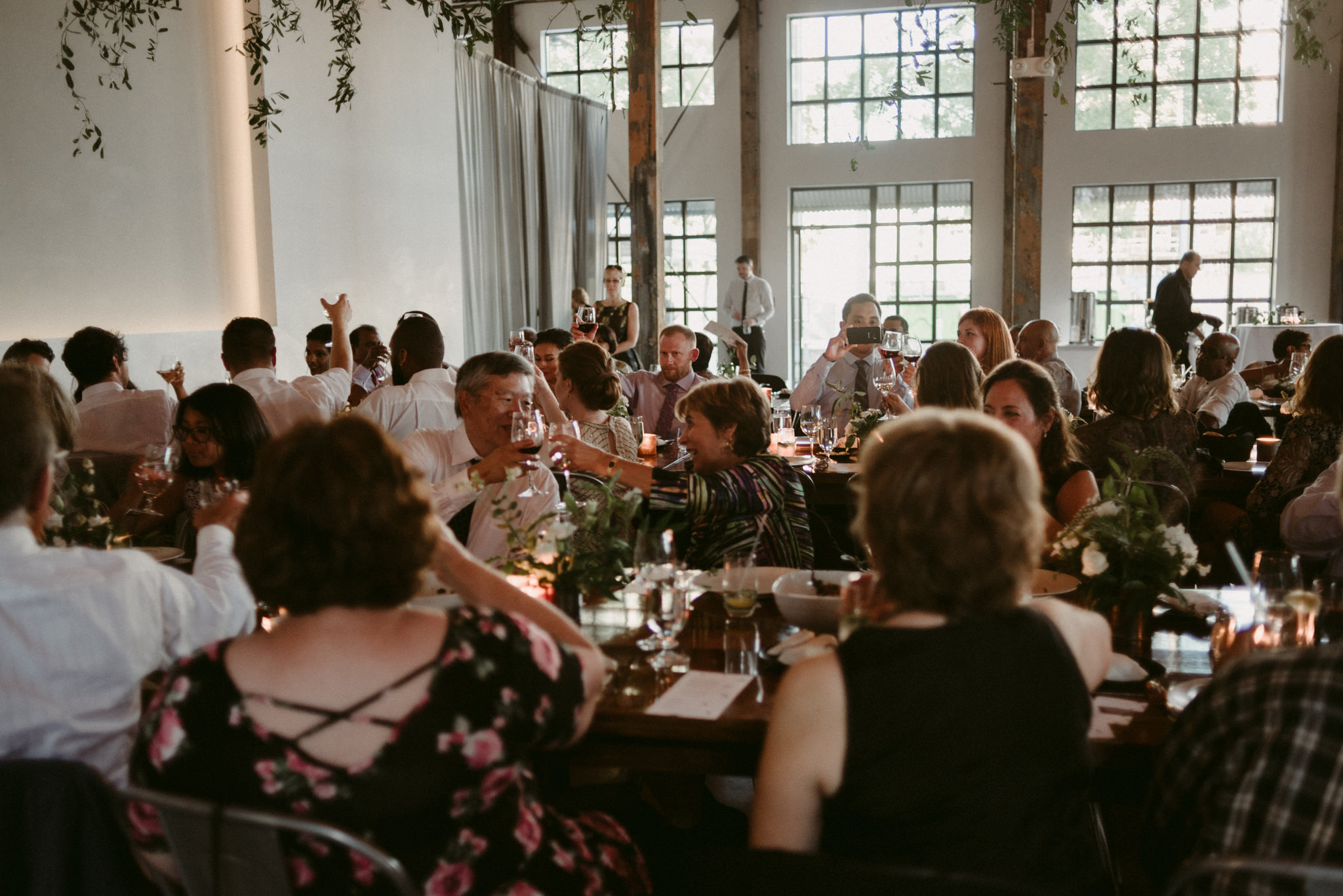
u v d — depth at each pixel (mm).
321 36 7027
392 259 7875
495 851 1188
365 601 1125
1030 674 1157
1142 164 11117
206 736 1121
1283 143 10789
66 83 5477
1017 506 1141
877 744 1126
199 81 6406
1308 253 10852
